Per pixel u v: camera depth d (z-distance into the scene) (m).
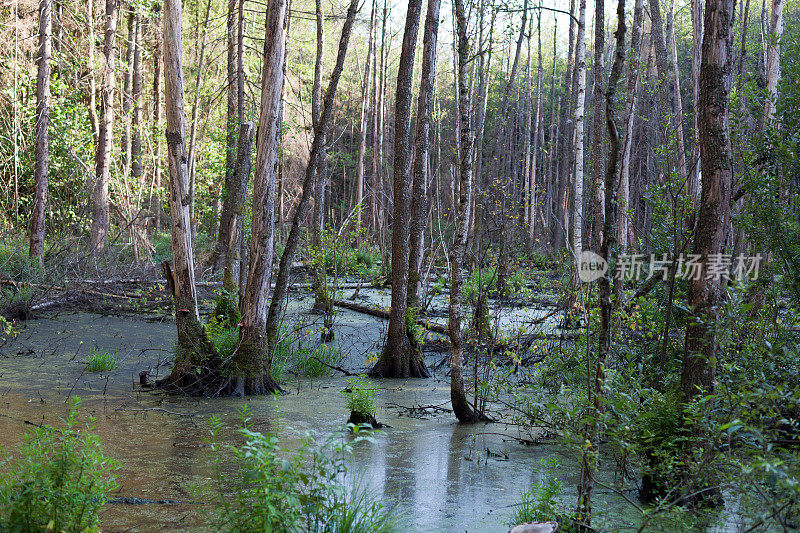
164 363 10.40
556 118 46.91
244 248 11.27
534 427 7.48
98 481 4.05
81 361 10.46
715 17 5.15
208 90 25.88
